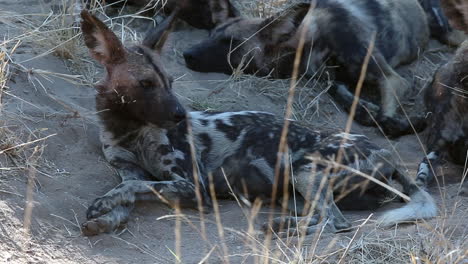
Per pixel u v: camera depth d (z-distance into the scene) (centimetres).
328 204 971
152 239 923
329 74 1427
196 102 1291
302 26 1417
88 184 1001
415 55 1534
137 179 1036
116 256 873
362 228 941
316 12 1439
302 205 1021
